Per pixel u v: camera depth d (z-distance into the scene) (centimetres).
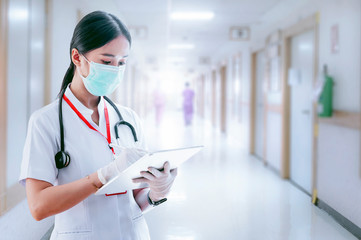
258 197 395
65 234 94
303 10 425
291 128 489
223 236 284
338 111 330
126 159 84
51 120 95
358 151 294
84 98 103
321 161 371
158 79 2528
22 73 292
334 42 344
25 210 282
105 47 92
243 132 779
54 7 351
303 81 442
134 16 640
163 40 936
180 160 96
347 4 315
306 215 334
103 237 95
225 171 529
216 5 549
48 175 90
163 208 350
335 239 281
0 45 247
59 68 369
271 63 570
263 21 611
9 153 270
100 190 85
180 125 1307
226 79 1040
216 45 1038
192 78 2502
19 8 282
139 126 117
